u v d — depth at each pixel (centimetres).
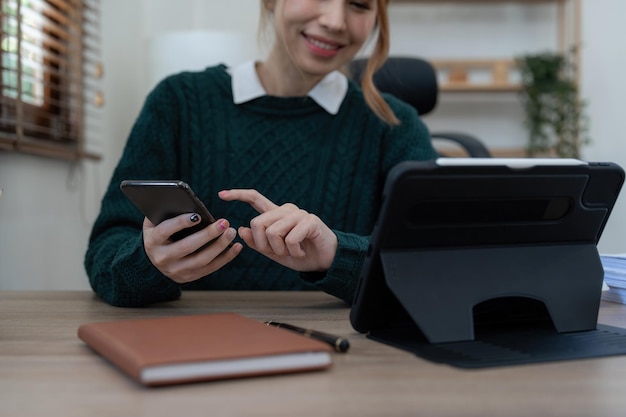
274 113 145
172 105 143
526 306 79
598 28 403
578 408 47
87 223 259
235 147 143
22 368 58
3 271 193
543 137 387
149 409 46
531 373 56
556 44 402
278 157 143
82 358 62
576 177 71
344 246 95
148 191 81
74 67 247
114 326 67
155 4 332
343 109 148
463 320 69
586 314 75
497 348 65
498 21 402
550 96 388
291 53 135
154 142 139
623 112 404
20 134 197
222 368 53
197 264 94
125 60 298
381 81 221
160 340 59
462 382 53
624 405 47
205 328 65
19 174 204
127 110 300
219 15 363
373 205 148
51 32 234
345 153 146
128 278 96
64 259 237
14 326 80
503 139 405
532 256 74
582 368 58
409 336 72
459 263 71
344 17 129
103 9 275
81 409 46
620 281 102
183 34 272
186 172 143
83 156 245
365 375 56
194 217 87
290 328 70
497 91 394
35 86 230
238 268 139
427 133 158
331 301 106
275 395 49
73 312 93
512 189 69
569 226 75
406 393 50
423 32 403
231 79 148
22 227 205
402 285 68
